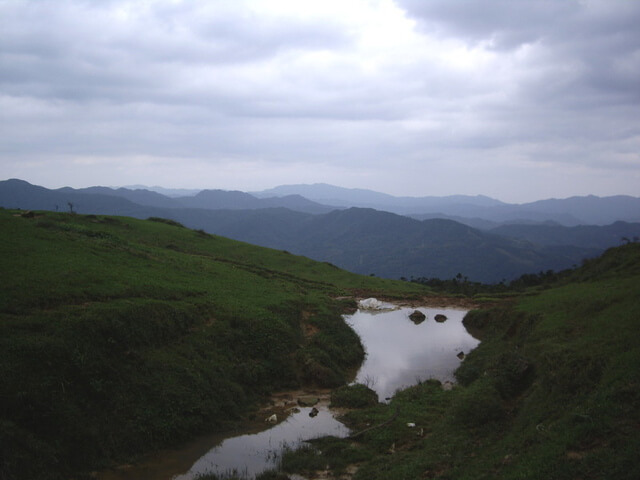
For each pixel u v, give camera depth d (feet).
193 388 67.26
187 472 53.11
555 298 114.21
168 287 95.66
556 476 37.09
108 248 120.06
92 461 51.19
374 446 59.16
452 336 127.95
